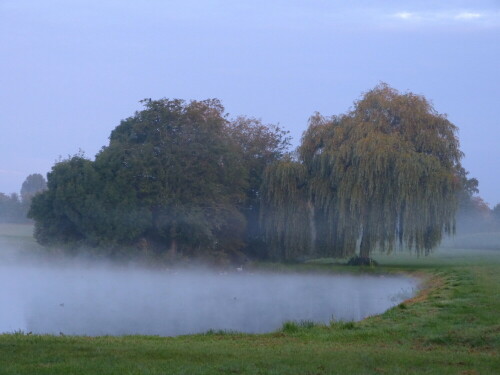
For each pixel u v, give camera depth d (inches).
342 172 1790.1
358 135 1798.7
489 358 517.7
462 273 1428.4
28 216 2007.9
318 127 1920.5
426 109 1838.1
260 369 460.4
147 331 908.6
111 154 1905.8
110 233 1868.8
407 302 1034.1
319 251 1873.8
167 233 1903.3
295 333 719.7
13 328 932.6
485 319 738.2
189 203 1884.8
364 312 1087.0
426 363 494.9
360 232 1851.6
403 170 1720.0
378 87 1909.4
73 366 455.2
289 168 1897.1
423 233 1732.3
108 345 565.3
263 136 2218.3
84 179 1899.6
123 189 1887.3
